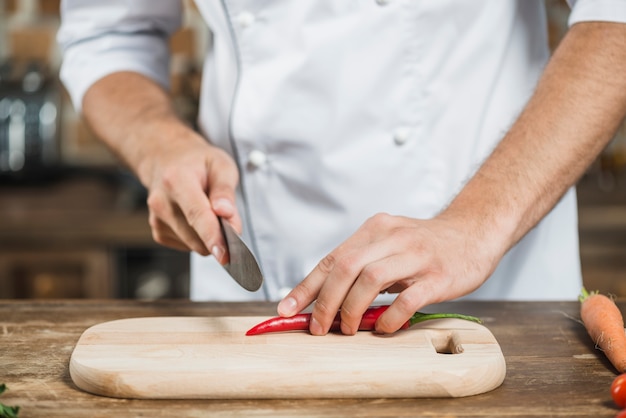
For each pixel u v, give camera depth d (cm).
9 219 251
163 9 172
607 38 124
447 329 119
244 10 146
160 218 136
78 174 301
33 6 312
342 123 146
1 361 116
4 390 100
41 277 256
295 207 152
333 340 114
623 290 257
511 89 148
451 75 145
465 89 146
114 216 254
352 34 143
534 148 121
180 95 305
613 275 257
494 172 121
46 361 116
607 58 123
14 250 254
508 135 125
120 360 107
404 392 104
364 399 104
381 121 147
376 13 143
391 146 148
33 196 275
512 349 119
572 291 156
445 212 118
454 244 113
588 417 99
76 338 124
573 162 121
